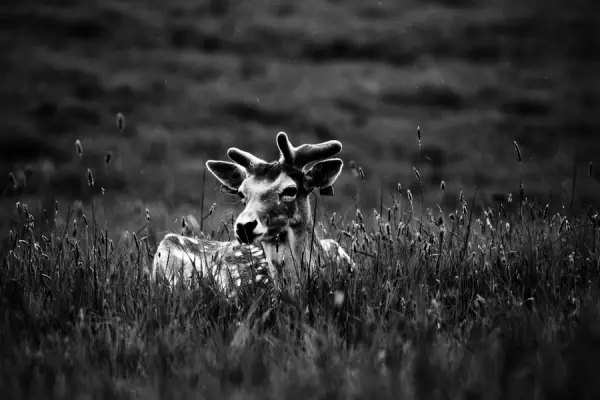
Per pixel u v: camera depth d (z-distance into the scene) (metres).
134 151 94.00
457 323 18.84
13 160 91.44
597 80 134.12
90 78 130.50
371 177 82.88
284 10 181.75
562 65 143.75
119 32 159.75
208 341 17.88
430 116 115.31
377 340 17.08
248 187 22.91
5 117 107.94
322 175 23.52
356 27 165.75
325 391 14.39
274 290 20.77
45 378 15.39
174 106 118.75
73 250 22.61
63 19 161.00
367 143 101.19
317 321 18.58
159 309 19.23
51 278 21.16
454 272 21.39
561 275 20.52
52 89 123.19
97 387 14.94
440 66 142.88
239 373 15.47
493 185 72.69
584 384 13.81
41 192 69.50
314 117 112.81
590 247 22.17
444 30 164.00
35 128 103.12
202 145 98.31
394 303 19.78
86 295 20.28
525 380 14.52
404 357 16.05
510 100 121.69
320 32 161.12
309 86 130.50
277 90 128.25
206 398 14.59
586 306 18.38
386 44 155.38
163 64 141.62
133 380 16.22
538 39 159.12
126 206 56.19
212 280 21.02
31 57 140.38
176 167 85.75
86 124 108.44
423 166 87.81
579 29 164.12
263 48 155.38
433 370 14.79
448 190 71.50
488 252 22.33
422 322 17.80
